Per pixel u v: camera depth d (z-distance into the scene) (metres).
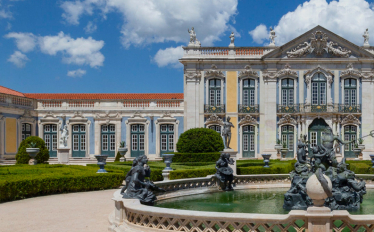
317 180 6.50
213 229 6.97
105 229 8.55
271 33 31.77
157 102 32.75
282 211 10.77
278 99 31.36
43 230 8.45
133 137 32.69
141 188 9.60
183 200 12.77
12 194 12.87
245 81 31.70
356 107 30.89
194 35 31.89
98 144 32.56
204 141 27.59
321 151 11.59
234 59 31.38
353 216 6.63
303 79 31.30
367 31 31.50
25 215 10.17
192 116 31.52
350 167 21.59
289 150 31.23
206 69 31.66
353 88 31.27
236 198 13.30
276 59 31.08
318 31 30.83
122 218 8.52
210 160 26.66
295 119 31.20
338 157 30.31
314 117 30.70
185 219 7.16
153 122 32.53
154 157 32.25
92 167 20.00
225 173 15.13
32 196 13.78
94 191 15.48
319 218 6.39
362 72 31.03
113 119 32.56
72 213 10.44
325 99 31.19
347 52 30.95
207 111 31.53
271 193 14.66
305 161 11.63
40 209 11.09
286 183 16.86
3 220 9.52
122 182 16.72
